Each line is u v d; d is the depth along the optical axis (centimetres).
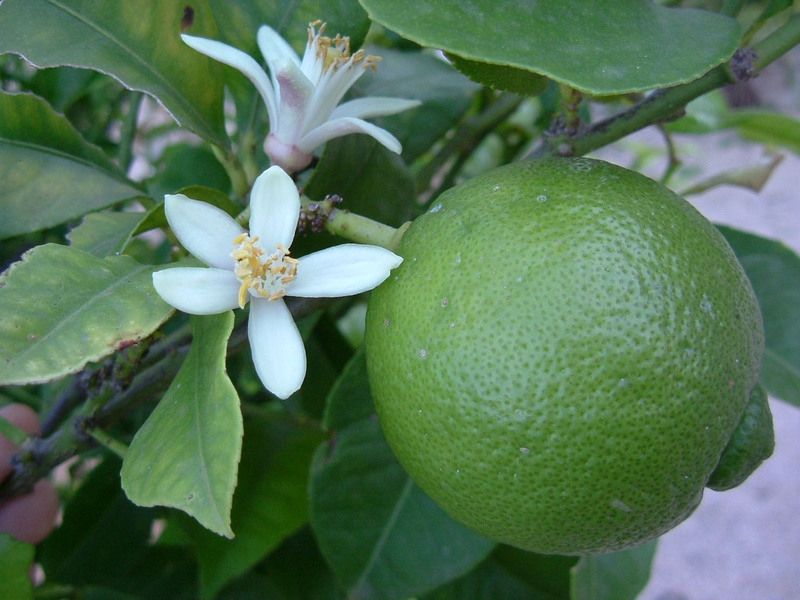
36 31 16
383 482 20
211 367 13
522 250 13
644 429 13
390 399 14
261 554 21
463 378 13
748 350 14
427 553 19
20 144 18
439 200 15
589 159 15
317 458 20
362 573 19
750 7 37
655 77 13
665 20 15
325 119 17
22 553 17
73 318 13
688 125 26
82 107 28
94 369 17
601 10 14
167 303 14
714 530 68
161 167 29
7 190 18
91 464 29
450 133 28
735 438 15
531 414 13
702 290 14
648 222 14
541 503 14
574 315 13
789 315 22
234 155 18
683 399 13
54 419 19
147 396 17
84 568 23
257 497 22
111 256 14
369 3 14
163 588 24
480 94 26
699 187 24
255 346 14
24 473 17
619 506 14
